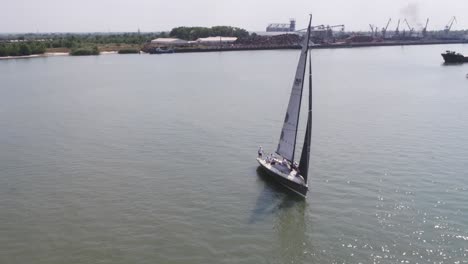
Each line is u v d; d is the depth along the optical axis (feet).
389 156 233.55
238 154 242.78
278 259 138.92
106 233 154.20
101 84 558.97
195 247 145.69
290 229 157.28
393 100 409.69
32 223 161.68
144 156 239.30
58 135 287.07
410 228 155.33
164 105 397.39
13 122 327.67
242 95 453.99
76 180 203.72
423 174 205.67
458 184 192.54
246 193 189.16
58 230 156.66
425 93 450.30
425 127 297.12
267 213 170.09
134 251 143.13
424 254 138.92
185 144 262.88
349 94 452.76
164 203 178.29
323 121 323.16
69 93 476.95
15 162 230.07
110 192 189.26
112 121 328.49
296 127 200.75
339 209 172.04
